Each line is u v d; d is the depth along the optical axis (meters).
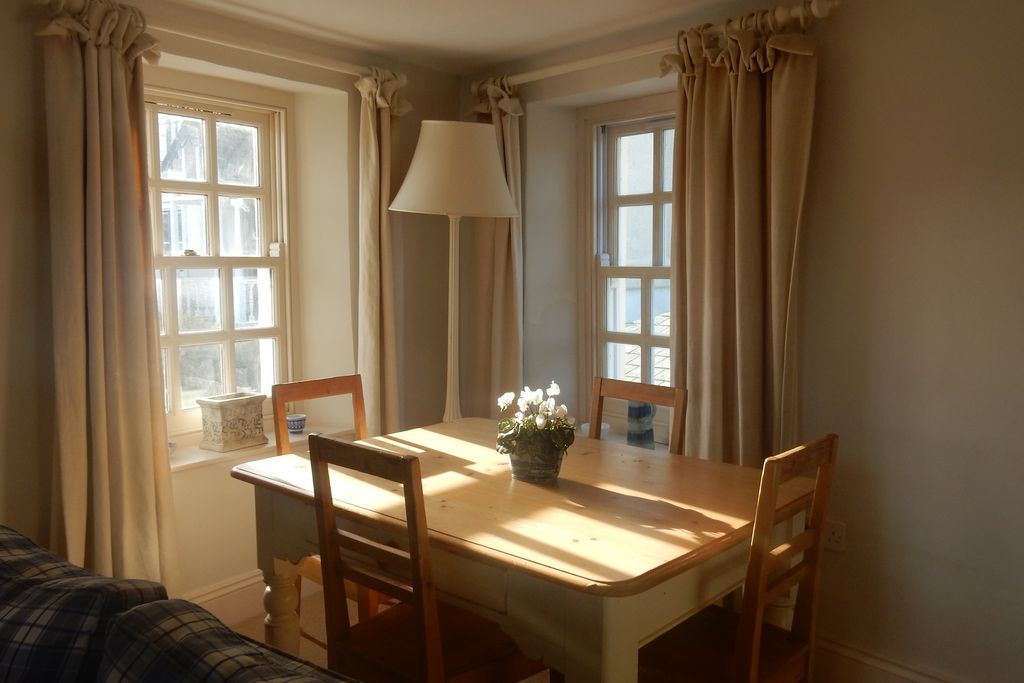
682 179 2.80
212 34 2.76
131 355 2.56
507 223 3.46
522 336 3.55
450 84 3.71
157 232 3.08
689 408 2.81
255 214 3.43
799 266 2.58
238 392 3.35
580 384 3.81
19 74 2.40
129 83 2.57
